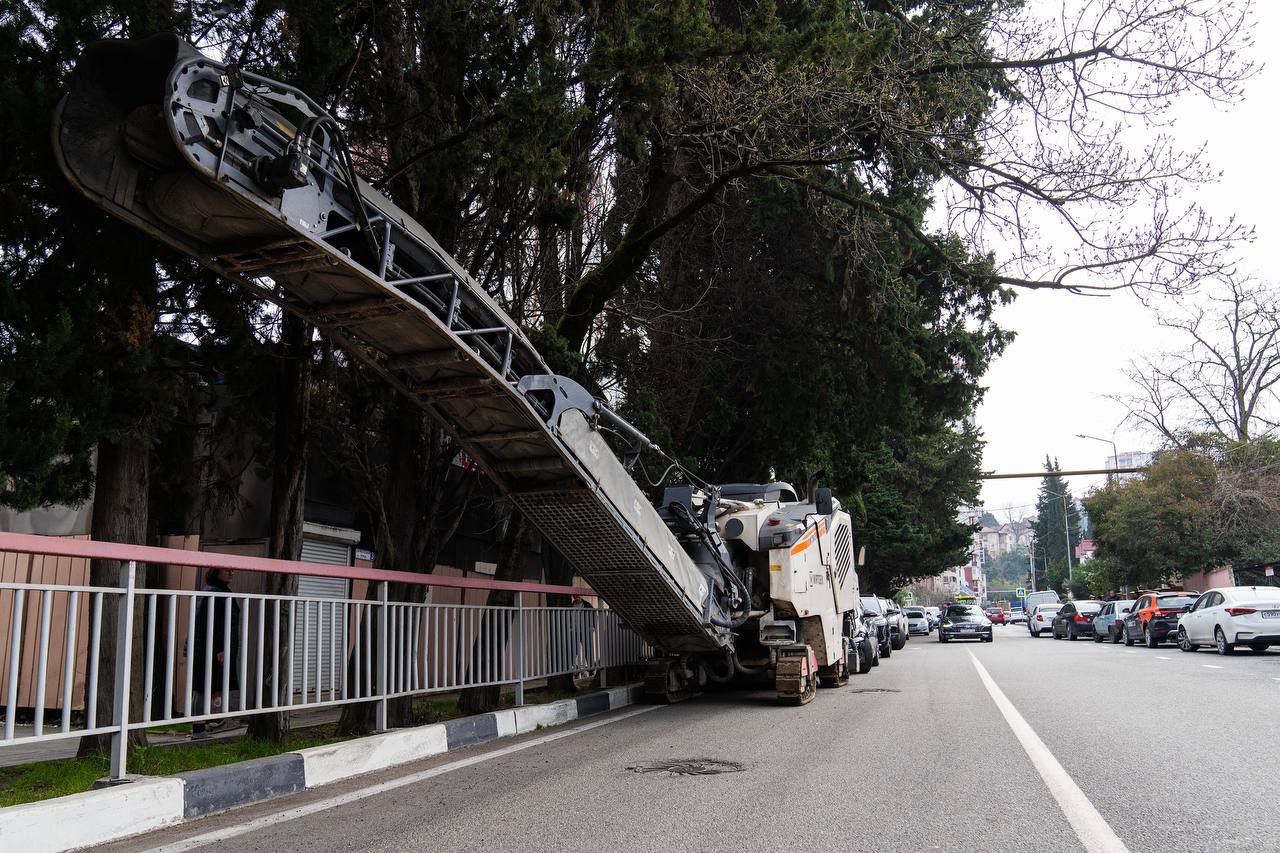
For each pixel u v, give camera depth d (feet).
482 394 27.07
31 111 20.03
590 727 32.19
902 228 53.47
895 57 42.91
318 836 16.76
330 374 30.58
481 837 16.61
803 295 57.67
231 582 43.68
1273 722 31.53
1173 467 133.18
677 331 55.83
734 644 43.27
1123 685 45.83
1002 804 19.19
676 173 48.60
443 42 30.07
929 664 67.92
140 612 25.62
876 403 59.67
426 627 27.55
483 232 36.27
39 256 22.40
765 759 24.88
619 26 33.86
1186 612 83.41
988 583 622.95
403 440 34.30
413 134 31.48
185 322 27.20
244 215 20.06
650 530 33.24
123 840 16.56
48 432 19.93
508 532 41.75
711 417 60.08
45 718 35.94
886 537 132.87
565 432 29.17
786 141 42.75
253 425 33.65
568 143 36.01
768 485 45.29
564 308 44.75
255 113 19.38
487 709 32.99
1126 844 16.02
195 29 25.55
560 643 36.35
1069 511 378.73
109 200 19.35
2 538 14.90
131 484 24.86
